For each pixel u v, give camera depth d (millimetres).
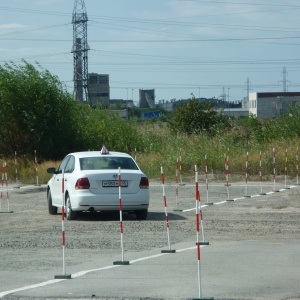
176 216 35656
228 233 29125
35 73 79062
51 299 17000
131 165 34406
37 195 50000
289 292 17438
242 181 59125
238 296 17000
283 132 77500
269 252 23734
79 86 123312
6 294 17609
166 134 84625
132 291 17750
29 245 26328
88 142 80875
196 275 19797
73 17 122812
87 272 20609
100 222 33062
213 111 102375
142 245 26031
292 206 40219
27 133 78125
